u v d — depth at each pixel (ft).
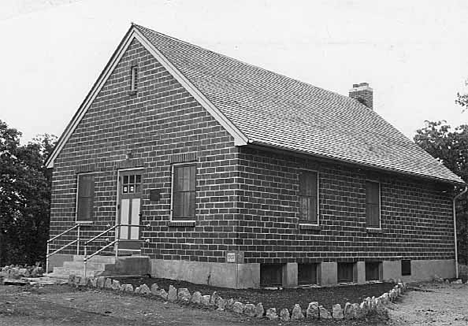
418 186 86.94
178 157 64.80
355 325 42.86
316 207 68.33
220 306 46.78
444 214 92.48
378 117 103.65
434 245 89.25
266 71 88.74
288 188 64.54
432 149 126.00
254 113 67.05
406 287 72.69
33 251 114.21
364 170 75.87
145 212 67.15
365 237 75.25
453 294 68.80
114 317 42.50
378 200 79.05
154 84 68.59
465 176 122.01
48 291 53.78
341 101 99.25
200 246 61.41
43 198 111.14
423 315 49.80
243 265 58.65
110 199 71.31
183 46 76.13
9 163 105.19
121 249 69.26
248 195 59.98
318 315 44.75
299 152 63.31
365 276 75.51
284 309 44.60
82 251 73.41
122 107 71.77
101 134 73.72
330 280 69.00
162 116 67.15
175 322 41.34
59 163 78.43
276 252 62.34
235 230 58.59
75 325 39.58
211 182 61.31
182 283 60.34
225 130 60.70
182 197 64.28
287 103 78.84
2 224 107.45
